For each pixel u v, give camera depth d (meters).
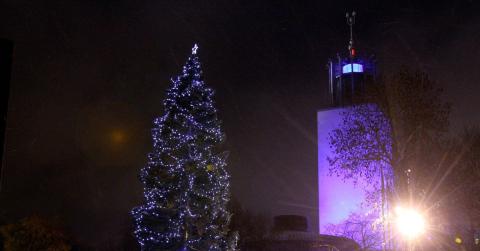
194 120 24.52
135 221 25.31
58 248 44.47
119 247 45.69
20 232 43.44
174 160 24.25
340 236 36.00
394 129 29.81
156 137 24.92
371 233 34.47
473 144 33.44
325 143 46.06
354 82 47.00
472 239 33.31
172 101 24.92
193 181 24.09
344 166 32.47
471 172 32.94
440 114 29.03
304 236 36.62
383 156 30.31
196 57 25.50
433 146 30.09
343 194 43.75
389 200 30.95
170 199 24.19
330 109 46.31
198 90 24.97
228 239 25.28
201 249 23.97
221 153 25.11
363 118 31.16
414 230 30.97
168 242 24.00
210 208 24.45
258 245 35.97
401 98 29.55
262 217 44.00
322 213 44.34
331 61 49.97
